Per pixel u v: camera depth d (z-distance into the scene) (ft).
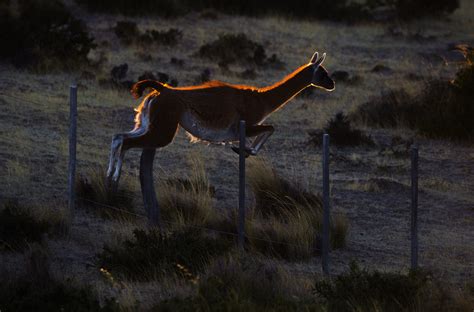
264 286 103.60
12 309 93.30
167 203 143.64
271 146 196.54
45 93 219.20
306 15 374.22
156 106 129.80
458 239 142.41
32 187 149.07
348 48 330.13
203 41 311.68
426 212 156.87
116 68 246.47
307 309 93.30
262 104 138.31
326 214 117.70
